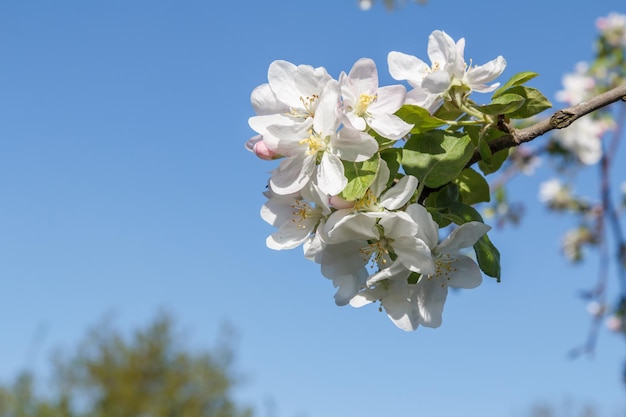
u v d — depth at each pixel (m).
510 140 0.43
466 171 0.45
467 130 0.44
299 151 0.40
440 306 0.41
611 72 1.21
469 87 0.43
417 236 0.40
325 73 0.41
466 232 0.40
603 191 1.00
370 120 0.41
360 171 0.40
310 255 0.42
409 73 0.45
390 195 0.40
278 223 0.43
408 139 0.43
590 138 1.11
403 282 0.41
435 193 0.43
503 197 1.16
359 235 0.40
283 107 0.42
